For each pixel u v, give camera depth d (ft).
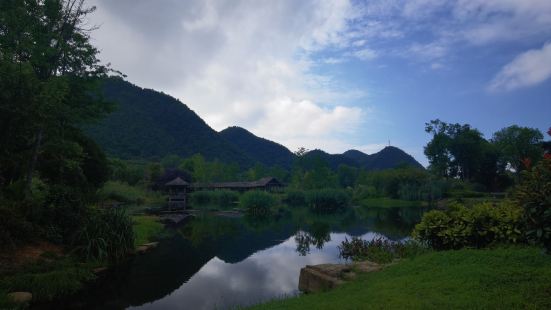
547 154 21.27
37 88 44.47
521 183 22.52
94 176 99.19
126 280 45.65
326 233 93.81
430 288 23.08
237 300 39.24
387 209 190.39
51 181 72.84
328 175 271.69
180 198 232.32
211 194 230.68
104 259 49.88
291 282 47.21
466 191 226.38
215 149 533.96
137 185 237.45
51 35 57.72
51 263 41.75
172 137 480.64
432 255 31.04
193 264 56.85
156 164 290.35
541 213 20.27
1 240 40.09
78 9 62.59
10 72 41.22
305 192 225.76
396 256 49.65
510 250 28.35
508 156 252.42
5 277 35.50
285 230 100.48
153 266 54.08
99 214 57.06
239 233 94.17
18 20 53.72
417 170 265.13
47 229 48.42
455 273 25.17
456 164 277.03
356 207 210.59
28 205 47.67
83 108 62.23
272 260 60.80
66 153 62.03
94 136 363.15
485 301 19.79
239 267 55.72
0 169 49.11
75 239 50.29
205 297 40.24
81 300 36.94
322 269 37.58
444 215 36.63
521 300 19.58
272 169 404.16
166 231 93.86
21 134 43.98
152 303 37.86
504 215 32.48
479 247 32.94
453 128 272.51
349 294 26.25
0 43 52.80
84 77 62.44
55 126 53.21
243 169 508.12
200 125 583.99
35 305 33.63
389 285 25.46
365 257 54.13
